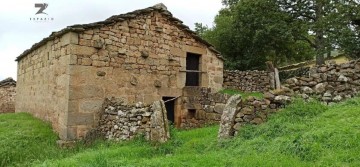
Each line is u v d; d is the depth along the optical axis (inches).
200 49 565.6
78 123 395.5
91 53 415.2
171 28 520.1
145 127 341.7
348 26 845.2
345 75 311.3
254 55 998.4
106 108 404.8
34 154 339.3
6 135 377.4
